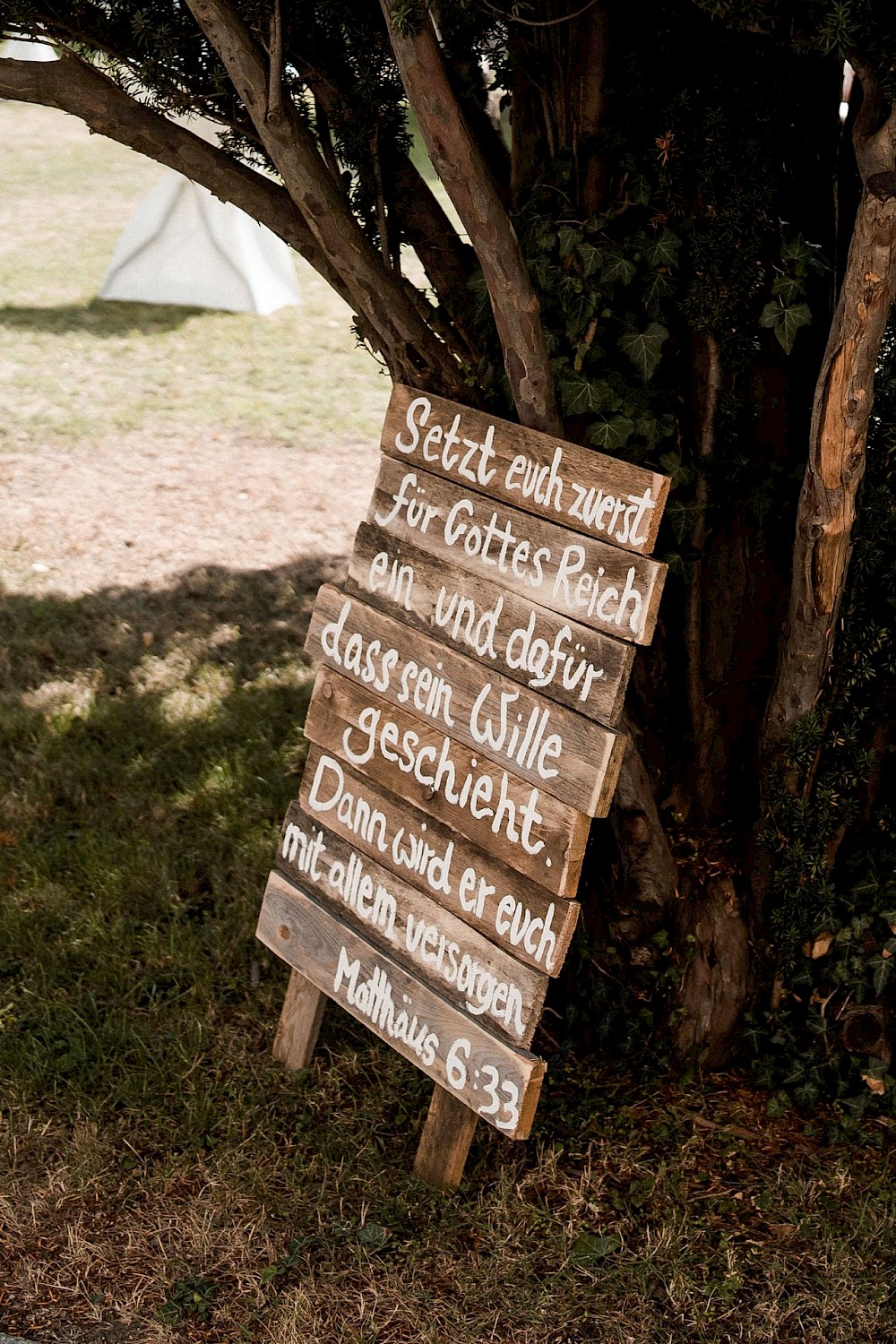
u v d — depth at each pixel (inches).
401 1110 146.3
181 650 261.6
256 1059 154.3
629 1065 152.5
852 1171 138.6
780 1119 146.3
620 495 116.3
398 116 136.3
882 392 130.6
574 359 133.3
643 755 157.2
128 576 299.1
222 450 382.0
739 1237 129.0
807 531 123.5
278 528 331.6
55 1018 159.2
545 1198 133.8
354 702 142.7
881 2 98.9
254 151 146.9
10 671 248.1
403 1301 120.2
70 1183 134.1
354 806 142.8
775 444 143.6
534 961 122.1
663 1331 117.8
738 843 156.3
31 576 295.4
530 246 133.1
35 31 136.9
